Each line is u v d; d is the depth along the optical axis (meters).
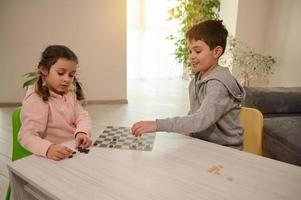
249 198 0.72
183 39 4.41
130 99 4.63
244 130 1.35
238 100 1.30
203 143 1.09
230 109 1.26
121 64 4.21
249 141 1.35
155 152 1.00
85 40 4.00
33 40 3.83
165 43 6.48
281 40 3.64
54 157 0.92
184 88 5.64
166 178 0.81
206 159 0.95
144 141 1.10
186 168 0.88
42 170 0.84
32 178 0.79
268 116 2.50
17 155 1.20
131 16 6.05
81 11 3.89
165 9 6.22
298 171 0.88
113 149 1.02
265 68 3.84
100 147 1.04
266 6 3.78
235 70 3.90
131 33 6.15
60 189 0.74
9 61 3.82
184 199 0.71
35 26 3.79
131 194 0.72
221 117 1.24
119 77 4.25
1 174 2.06
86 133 1.18
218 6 4.18
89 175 0.82
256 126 1.32
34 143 1.00
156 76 6.66
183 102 4.49
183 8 4.46
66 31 3.91
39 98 1.22
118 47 4.14
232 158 0.96
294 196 0.74
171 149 1.03
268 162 0.94
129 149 1.02
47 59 1.21
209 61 1.24
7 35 3.73
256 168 0.89
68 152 0.95
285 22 3.55
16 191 0.90
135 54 6.32
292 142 1.96
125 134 1.19
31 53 3.86
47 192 0.73
